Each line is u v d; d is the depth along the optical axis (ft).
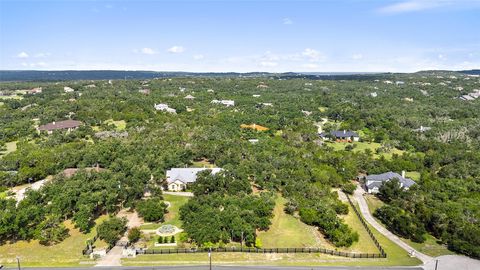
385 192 364.58
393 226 308.40
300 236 280.10
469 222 292.20
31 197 294.66
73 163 391.04
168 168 399.03
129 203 312.71
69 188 305.94
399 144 558.15
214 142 468.75
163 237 267.39
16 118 601.21
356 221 319.88
